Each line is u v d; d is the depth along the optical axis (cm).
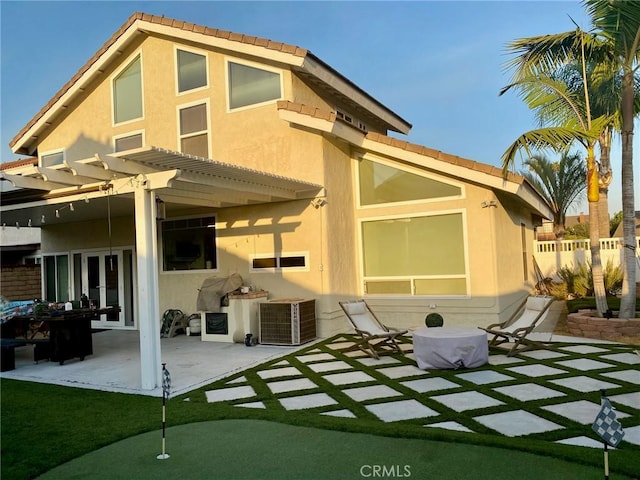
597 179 994
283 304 1012
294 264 1119
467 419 520
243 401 620
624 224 961
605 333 936
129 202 1031
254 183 971
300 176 1105
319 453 440
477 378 686
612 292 1579
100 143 1389
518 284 1362
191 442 479
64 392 696
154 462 433
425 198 1128
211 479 394
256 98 1165
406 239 1153
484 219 1065
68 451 464
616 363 734
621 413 518
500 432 482
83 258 1439
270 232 1148
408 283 1148
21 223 1387
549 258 1888
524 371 712
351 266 1183
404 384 671
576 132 902
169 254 1285
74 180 773
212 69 1220
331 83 1188
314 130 1091
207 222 1231
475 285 1072
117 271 1375
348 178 1195
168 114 1278
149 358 706
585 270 1619
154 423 539
